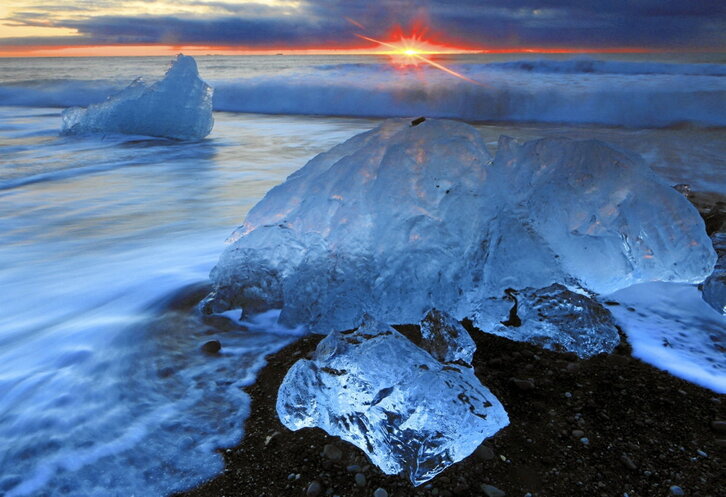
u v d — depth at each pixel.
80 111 10.15
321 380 1.74
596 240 2.48
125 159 7.71
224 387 2.01
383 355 1.70
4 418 1.81
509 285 2.55
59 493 1.49
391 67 21.61
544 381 2.02
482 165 2.67
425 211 2.54
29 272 3.30
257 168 7.05
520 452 1.64
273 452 1.66
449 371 1.71
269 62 63.69
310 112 15.03
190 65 9.77
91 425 1.77
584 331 2.22
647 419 1.79
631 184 2.60
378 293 2.45
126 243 3.89
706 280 2.62
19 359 2.21
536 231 2.59
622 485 1.50
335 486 1.52
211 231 4.18
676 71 16.89
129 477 1.56
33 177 6.41
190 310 2.65
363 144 2.84
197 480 1.55
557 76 16.80
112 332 2.45
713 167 6.04
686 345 2.25
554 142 2.80
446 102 14.00
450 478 1.54
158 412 1.86
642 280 2.64
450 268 2.51
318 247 2.56
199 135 9.73
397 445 1.52
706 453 1.61
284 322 2.48
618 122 11.30
